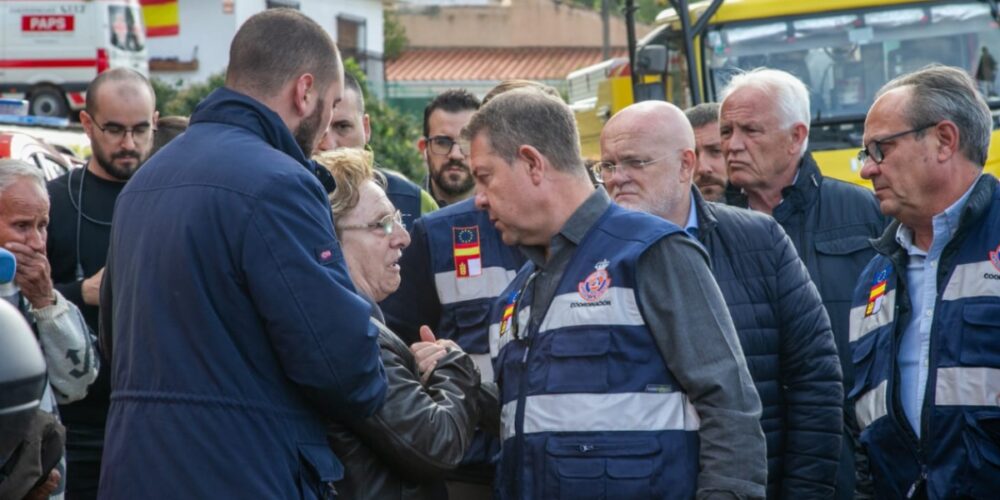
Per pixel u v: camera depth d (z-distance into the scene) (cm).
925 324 411
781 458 478
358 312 359
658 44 1241
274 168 362
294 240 356
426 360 412
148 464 355
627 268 372
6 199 463
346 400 359
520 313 393
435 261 524
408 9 4375
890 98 419
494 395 427
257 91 381
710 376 368
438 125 678
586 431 371
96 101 583
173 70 2994
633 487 366
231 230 356
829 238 548
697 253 379
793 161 552
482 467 504
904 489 420
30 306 472
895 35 1112
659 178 465
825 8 1126
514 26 4378
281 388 362
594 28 4394
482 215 525
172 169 372
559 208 385
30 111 2283
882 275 438
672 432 371
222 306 357
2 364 257
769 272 476
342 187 412
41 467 284
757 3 1140
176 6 2994
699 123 625
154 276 362
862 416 439
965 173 412
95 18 2281
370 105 2392
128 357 367
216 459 353
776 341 475
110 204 588
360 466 388
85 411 543
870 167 423
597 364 372
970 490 395
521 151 382
